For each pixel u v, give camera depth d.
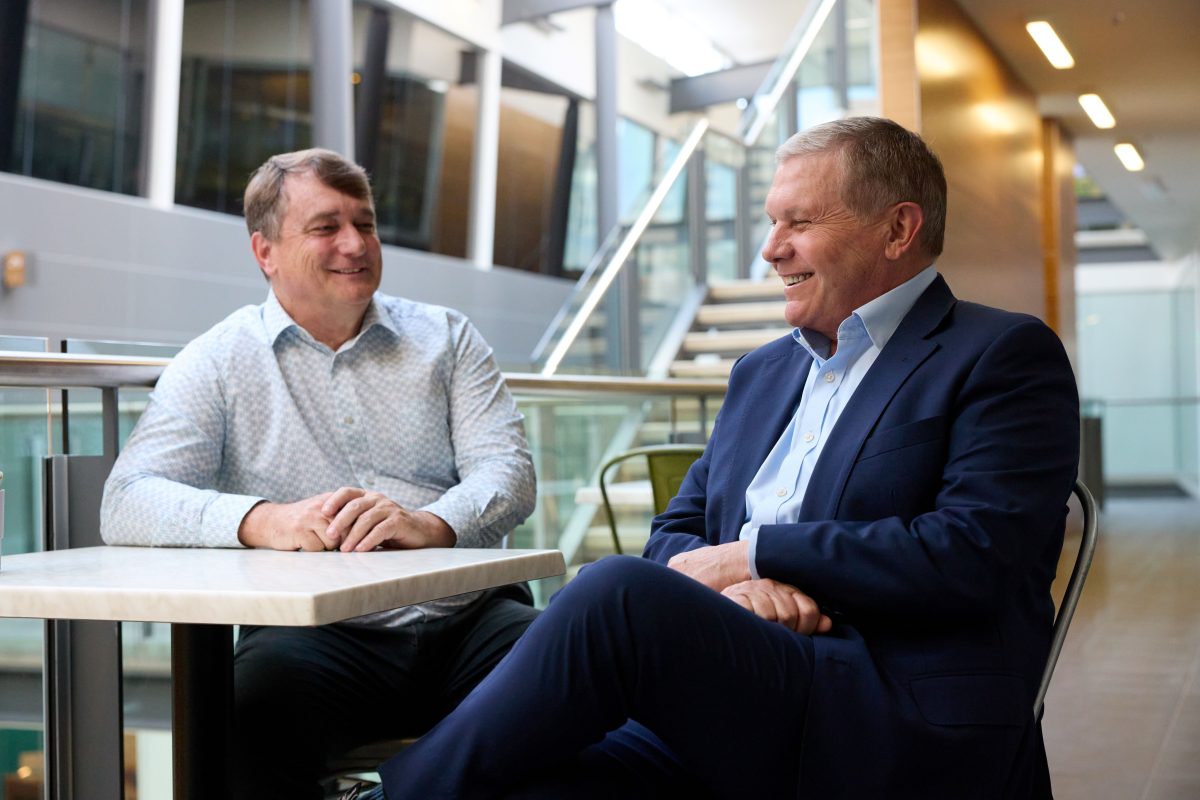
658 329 8.98
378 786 1.57
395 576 1.42
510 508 2.16
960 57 7.52
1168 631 5.61
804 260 1.82
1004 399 1.67
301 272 2.15
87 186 9.50
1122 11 7.69
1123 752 3.50
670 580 1.46
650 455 3.06
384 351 2.26
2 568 1.56
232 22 10.72
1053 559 1.75
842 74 9.69
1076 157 12.27
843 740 1.49
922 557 1.56
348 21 11.40
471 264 13.44
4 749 1.97
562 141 15.75
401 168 12.87
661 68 17.92
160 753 2.18
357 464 2.20
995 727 1.52
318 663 1.96
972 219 7.74
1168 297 19.91
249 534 1.86
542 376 3.61
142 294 9.67
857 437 1.72
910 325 1.78
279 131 11.24
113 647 1.95
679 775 1.55
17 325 8.74
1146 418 17.16
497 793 1.44
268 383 2.17
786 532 1.63
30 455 2.05
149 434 2.07
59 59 9.25
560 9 14.07
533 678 1.43
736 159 10.22
